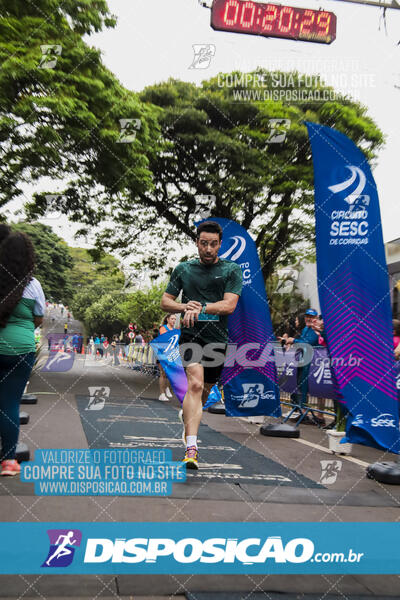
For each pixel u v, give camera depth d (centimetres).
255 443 591
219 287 433
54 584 213
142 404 914
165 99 1598
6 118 1104
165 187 1714
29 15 1135
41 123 1145
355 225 480
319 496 360
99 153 1277
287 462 485
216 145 1588
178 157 1647
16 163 1188
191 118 1574
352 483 409
